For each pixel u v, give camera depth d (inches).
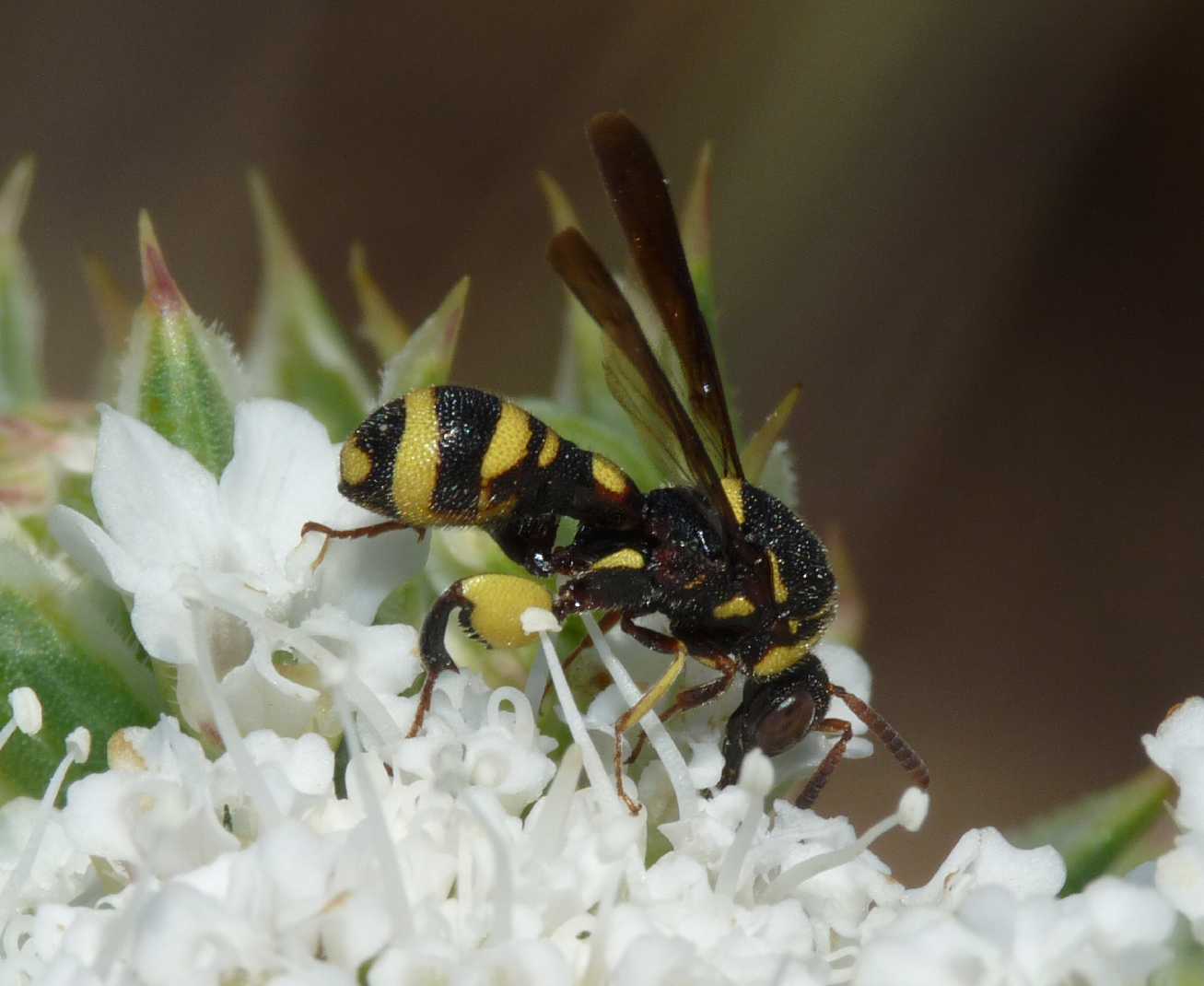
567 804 2.5
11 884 2.5
